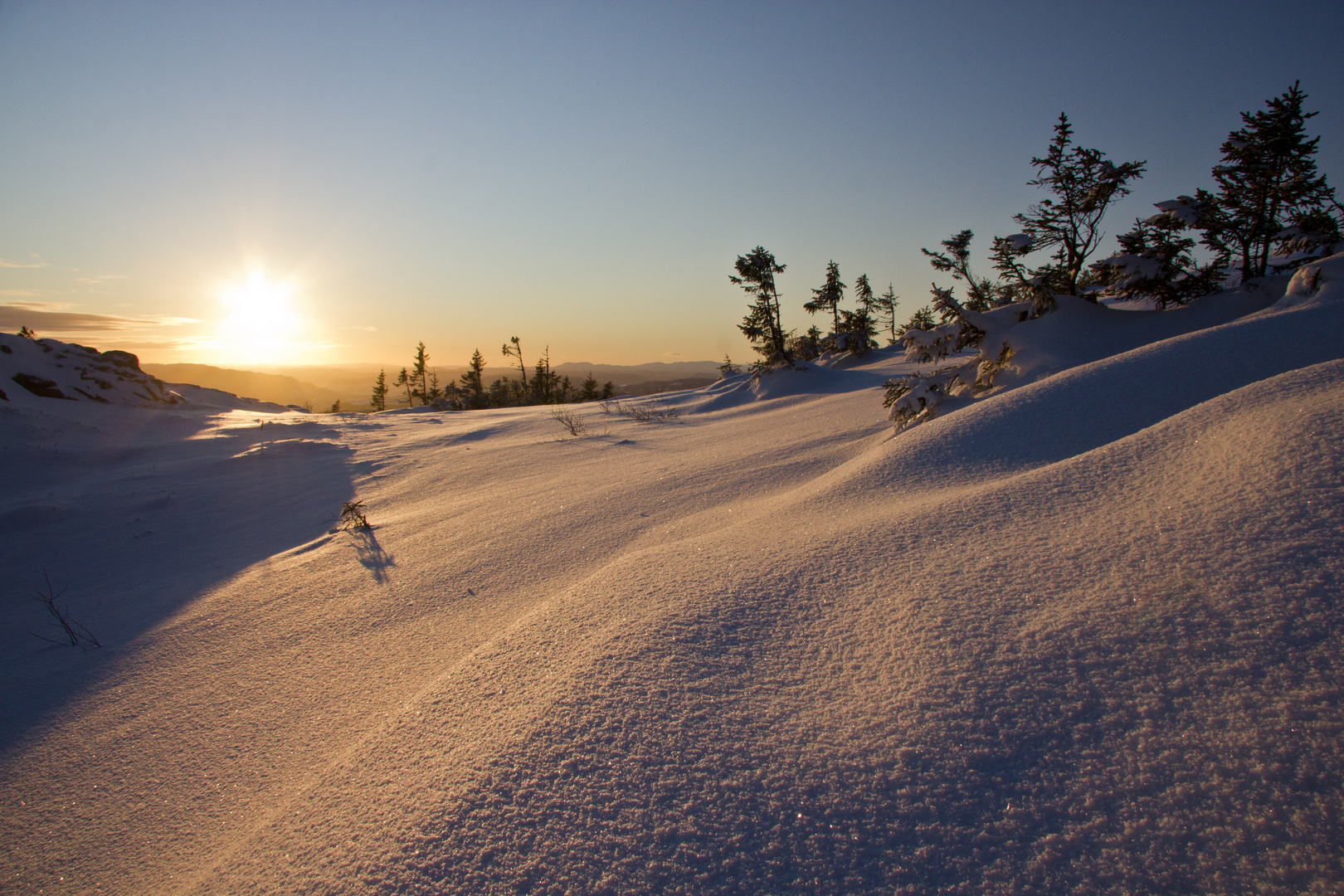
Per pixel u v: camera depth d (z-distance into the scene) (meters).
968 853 1.28
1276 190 9.77
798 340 36.53
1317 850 1.13
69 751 3.02
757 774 1.56
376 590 4.83
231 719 3.13
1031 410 4.52
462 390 56.84
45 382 14.91
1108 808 1.32
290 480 10.34
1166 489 2.48
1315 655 1.52
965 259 9.30
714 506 5.75
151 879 2.04
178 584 5.74
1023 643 1.88
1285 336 4.24
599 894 1.28
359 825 1.69
